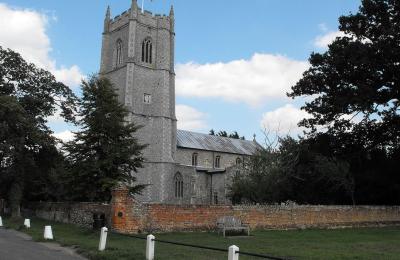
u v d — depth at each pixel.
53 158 41.84
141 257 13.20
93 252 14.43
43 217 38.34
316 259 13.61
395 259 13.80
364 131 37.31
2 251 14.74
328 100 36.72
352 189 36.34
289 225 26.89
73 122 43.12
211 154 75.31
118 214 21.66
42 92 42.28
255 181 42.16
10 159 38.94
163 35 71.88
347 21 37.66
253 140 85.50
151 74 70.19
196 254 14.50
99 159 32.12
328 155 37.78
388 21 35.53
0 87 40.59
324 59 37.34
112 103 33.53
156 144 67.44
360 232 25.53
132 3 69.81
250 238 21.08
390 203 38.03
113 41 73.06
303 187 40.38
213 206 24.64
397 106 35.66
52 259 13.35
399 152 37.19
